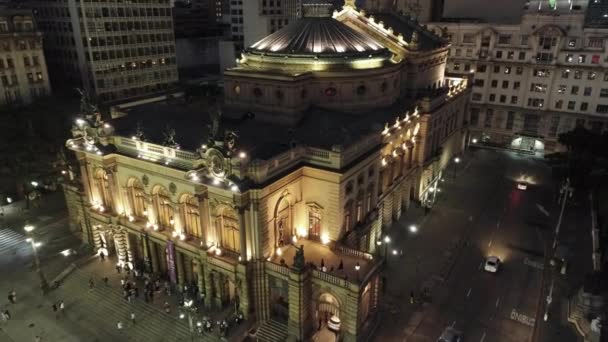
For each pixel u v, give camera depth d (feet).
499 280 185.26
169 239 169.17
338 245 162.71
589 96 318.86
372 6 323.78
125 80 383.04
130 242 187.52
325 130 179.73
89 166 189.67
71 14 343.67
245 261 150.30
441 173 291.99
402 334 155.63
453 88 284.41
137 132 175.94
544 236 220.43
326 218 163.02
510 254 204.44
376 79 209.46
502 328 157.89
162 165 160.97
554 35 319.47
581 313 159.22
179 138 175.42
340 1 511.81
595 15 395.34
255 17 514.68
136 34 383.86
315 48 203.92
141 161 167.73
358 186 173.27
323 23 215.31
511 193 271.08
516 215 242.17
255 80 195.72
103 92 366.43
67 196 219.61
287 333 153.69
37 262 180.04
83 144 184.96
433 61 276.00
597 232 212.84
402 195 236.02
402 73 244.63
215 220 155.22
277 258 156.76
